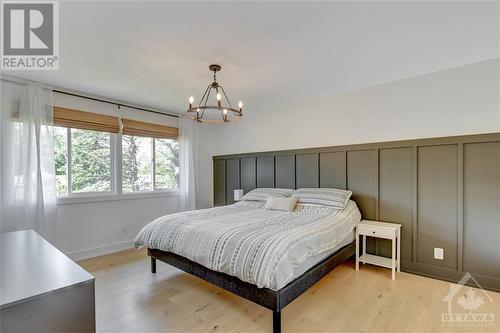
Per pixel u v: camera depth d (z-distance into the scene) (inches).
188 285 103.4
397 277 111.2
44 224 118.0
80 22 72.2
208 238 87.7
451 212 107.3
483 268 100.0
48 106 122.2
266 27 75.9
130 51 89.9
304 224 98.3
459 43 86.8
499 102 99.0
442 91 111.0
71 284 41.9
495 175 98.2
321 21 73.1
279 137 168.6
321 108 149.0
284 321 78.2
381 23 74.5
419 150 115.7
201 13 68.7
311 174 151.1
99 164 146.8
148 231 109.6
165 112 175.8
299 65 103.4
